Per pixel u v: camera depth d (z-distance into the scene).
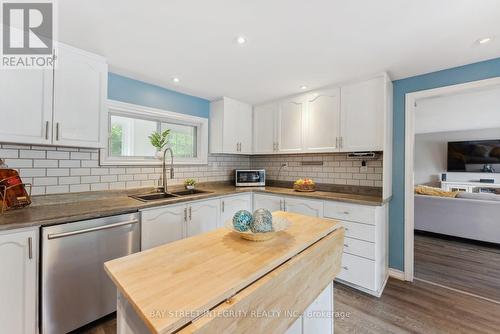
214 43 1.71
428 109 4.03
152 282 0.76
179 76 2.37
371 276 2.11
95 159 2.21
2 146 1.70
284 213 1.70
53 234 1.46
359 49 1.79
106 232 1.73
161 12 1.36
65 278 1.53
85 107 1.83
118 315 0.84
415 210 3.90
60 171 1.98
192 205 2.39
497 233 3.21
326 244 1.27
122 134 2.50
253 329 0.80
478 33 1.55
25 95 1.56
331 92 2.62
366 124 2.34
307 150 2.83
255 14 1.37
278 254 0.99
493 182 5.88
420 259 2.90
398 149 2.45
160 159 2.61
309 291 1.12
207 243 1.10
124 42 1.71
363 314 1.85
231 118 3.20
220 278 0.79
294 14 1.37
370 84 2.32
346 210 2.28
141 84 2.54
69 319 1.56
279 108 3.16
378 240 2.13
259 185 3.44
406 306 1.95
